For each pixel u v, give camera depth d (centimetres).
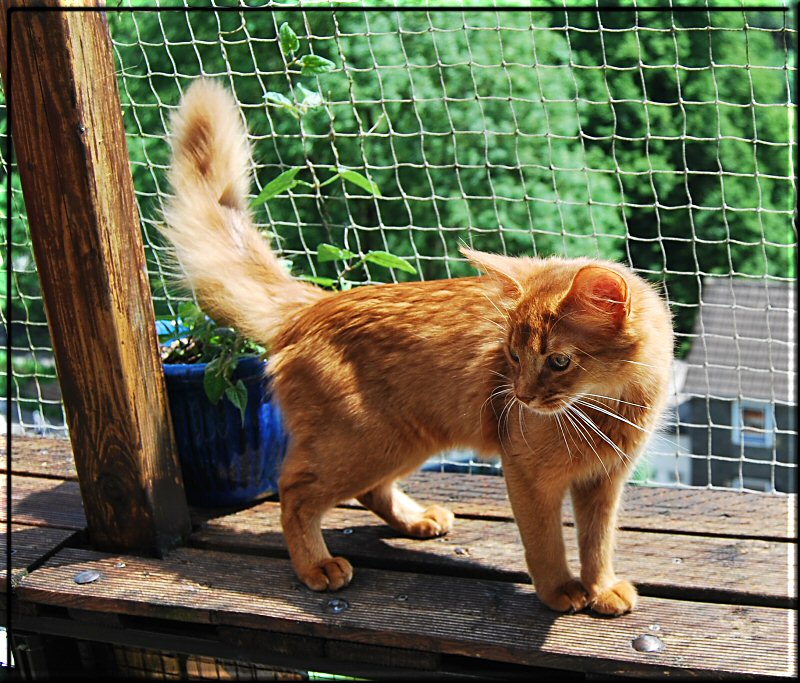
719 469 1016
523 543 268
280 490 290
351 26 562
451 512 320
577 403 258
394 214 712
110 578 291
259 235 326
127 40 537
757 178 337
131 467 298
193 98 315
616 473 267
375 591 277
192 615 275
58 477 357
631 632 253
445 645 255
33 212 279
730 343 902
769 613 258
